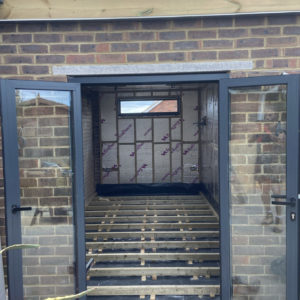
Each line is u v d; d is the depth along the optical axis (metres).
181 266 4.07
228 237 3.14
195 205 6.09
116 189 7.57
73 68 3.16
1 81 2.78
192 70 3.13
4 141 2.84
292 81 2.83
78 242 3.21
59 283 3.36
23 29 3.14
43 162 3.29
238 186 3.28
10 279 2.97
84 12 3.06
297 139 2.87
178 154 7.60
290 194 2.93
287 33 3.10
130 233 4.87
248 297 3.33
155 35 3.13
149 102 7.59
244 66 3.12
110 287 3.65
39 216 3.34
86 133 6.70
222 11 3.03
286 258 3.01
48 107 3.23
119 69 3.15
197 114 7.57
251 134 3.22
